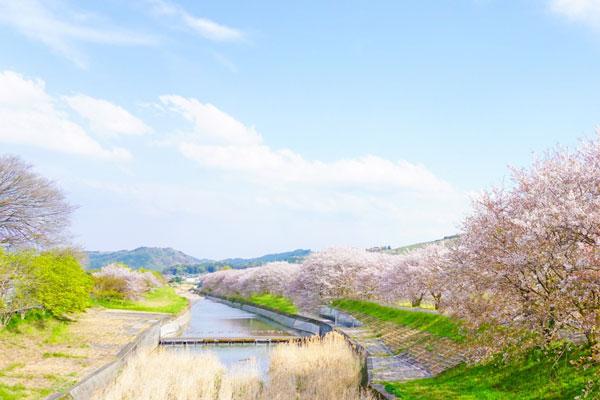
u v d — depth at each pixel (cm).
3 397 1766
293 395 2125
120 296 7712
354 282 6650
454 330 2728
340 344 3222
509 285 1648
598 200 1448
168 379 2336
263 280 10288
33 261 3478
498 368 1856
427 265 4097
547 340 1589
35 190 3709
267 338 4697
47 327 3644
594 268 1276
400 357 2858
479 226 1881
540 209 1599
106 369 2444
